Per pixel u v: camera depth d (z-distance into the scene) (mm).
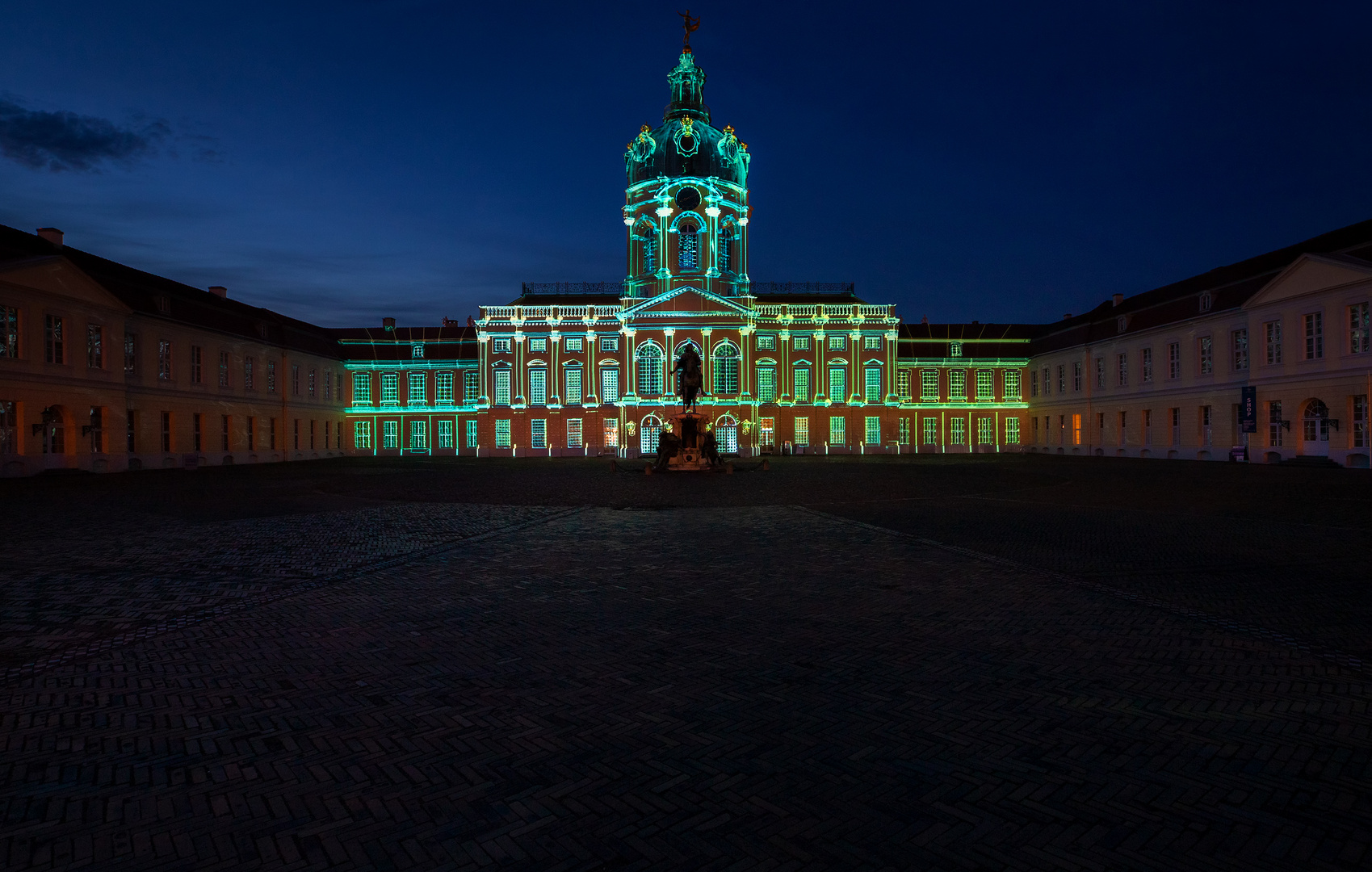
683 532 16156
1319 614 8984
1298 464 41562
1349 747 5438
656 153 69062
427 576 11516
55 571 12008
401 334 74312
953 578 11141
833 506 21297
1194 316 50625
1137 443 57625
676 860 4102
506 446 69000
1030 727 5820
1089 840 4289
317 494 26375
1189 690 6551
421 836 4363
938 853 4156
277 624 8836
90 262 43625
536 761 5301
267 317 60812
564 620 8938
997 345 75125
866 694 6500
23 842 4301
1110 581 10867
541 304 71312
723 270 70688
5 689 6750
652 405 67188
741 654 7625
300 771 5176
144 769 5219
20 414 36094
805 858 4109
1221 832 4367
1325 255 40000
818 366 69562
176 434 47406
